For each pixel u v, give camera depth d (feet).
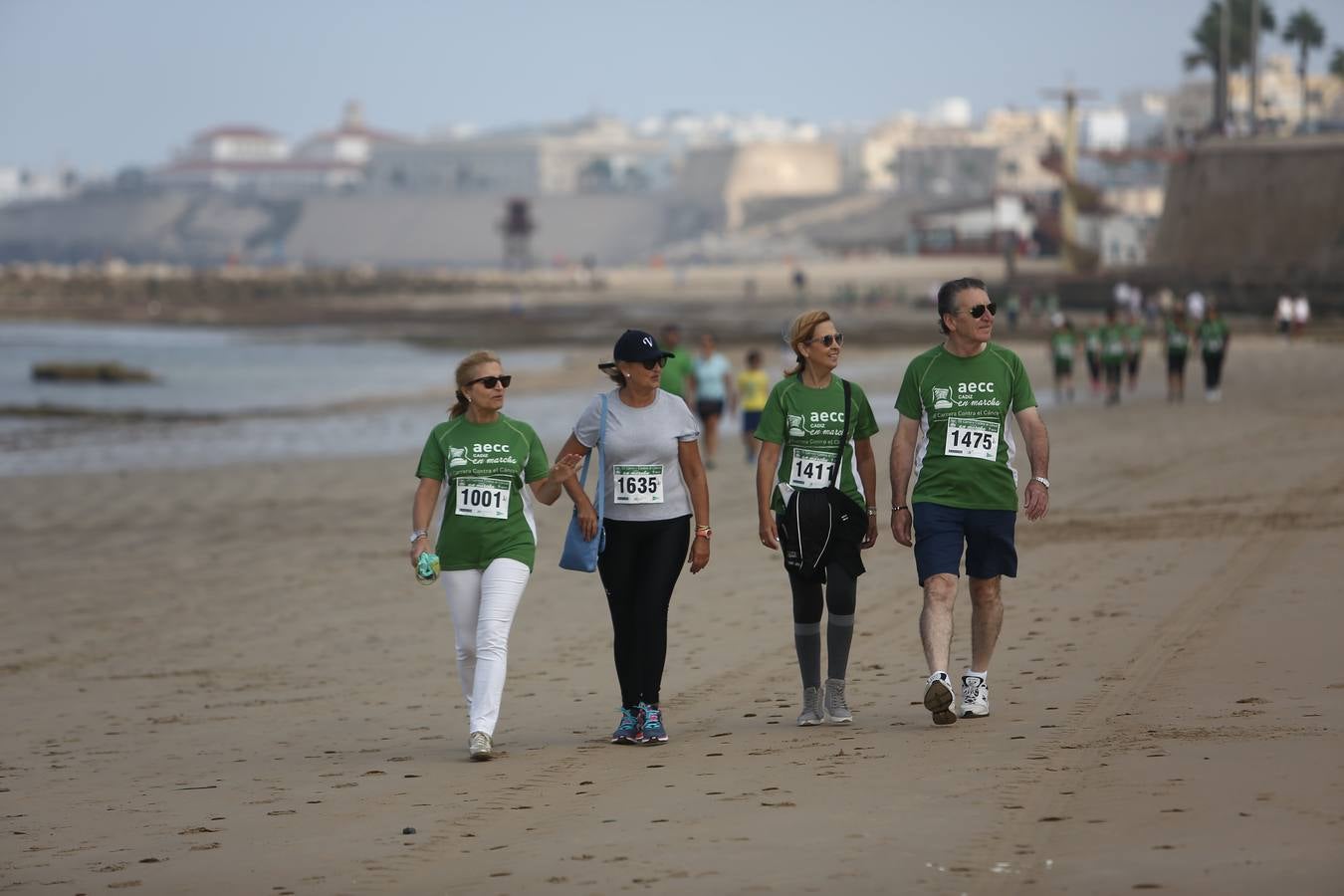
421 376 488.02
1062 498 160.76
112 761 74.79
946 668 66.23
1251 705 65.05
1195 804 48.93
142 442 292.40
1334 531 121.08
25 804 65.36
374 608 121.49
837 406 69.21
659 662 69.67
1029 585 107.55
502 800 59.52
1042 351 497.05
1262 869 41.42
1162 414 263.29
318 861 51.34
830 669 70.64
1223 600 93.97
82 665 104.47
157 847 55.36
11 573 149.18
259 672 98.84
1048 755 58.80
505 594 69.56
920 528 68.23
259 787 65.82
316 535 168.25
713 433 213.87
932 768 58.29
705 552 70.54
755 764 62.44
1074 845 45.52
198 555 157.17
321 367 536.83
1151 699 68.33
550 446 261.24
